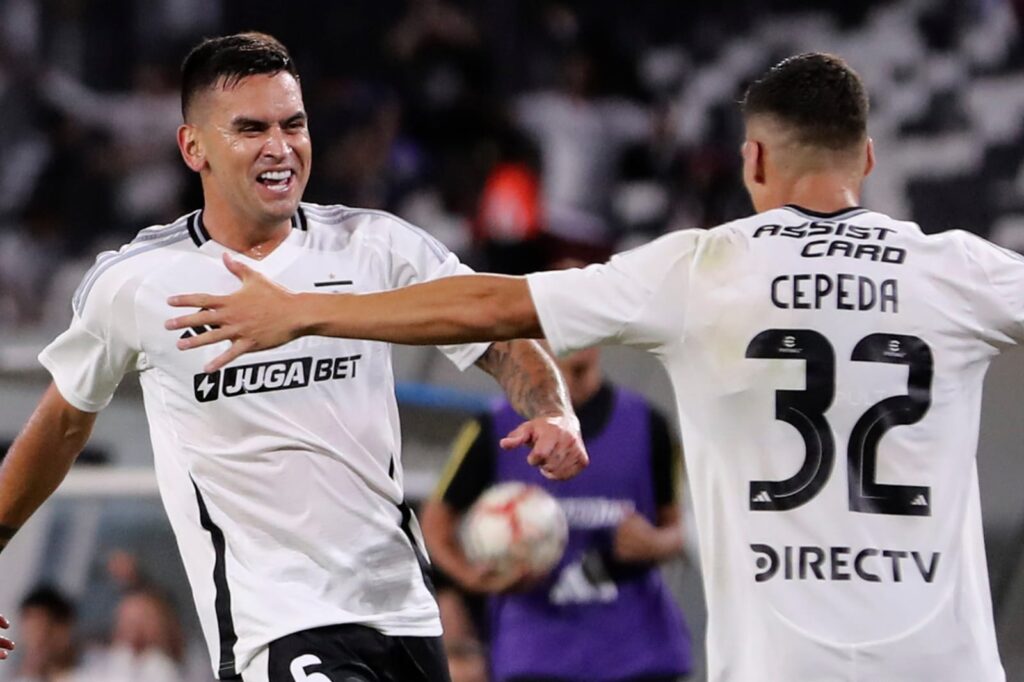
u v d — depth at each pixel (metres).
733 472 12.63
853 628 12.32
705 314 12.63
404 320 12.45
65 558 24.78
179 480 14.60
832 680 12.27
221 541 14.47
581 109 44.34
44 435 15.18
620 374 29.25
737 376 12.59
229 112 14.41
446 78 45.50
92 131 45.97
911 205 42.59
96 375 14.84
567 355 12.67
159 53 47.62
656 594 20.94
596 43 45.47
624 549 20.67
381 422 14.84
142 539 25.08
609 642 20.61
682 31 48.50
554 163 43.25
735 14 48.38
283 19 48.03
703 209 42.88
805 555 12.42
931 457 12.56
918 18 46.12
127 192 45.41
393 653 14.77
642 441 21.05
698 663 24.98
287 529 14.38
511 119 43.81
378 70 47.03
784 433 12.53
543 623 20.61
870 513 12.44
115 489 25.17
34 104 45.69
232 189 14.52
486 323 12.53
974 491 12.94
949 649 12.39
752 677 12.47
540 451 14.01
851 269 12.63
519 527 19.75
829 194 13.03
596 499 20.83
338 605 14.45
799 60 13.23
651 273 12.69
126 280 14.51
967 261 12.81
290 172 14.53
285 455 14.41
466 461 21.08
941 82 44.56
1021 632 26.27
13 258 43.59
